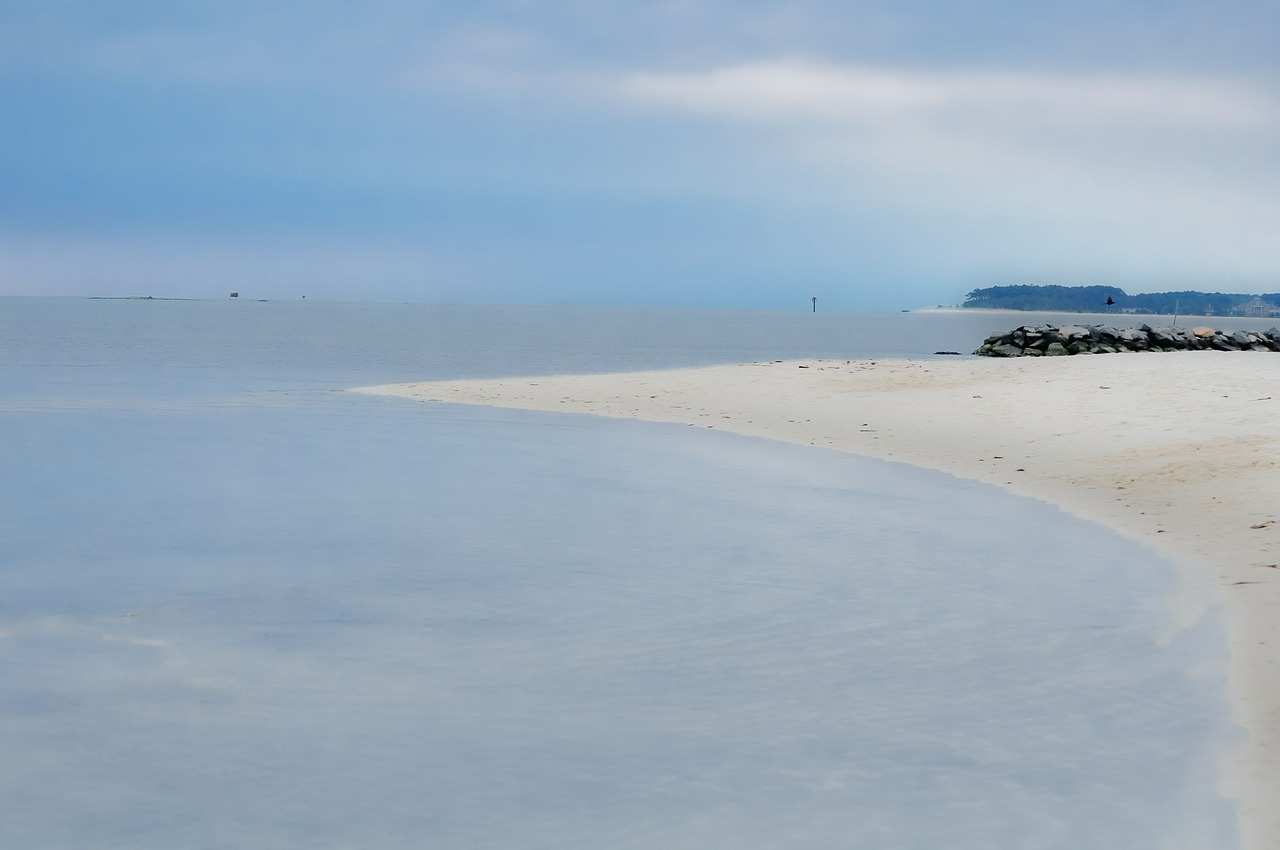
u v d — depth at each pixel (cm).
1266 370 3247
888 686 820
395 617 1041
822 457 2197
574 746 714
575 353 7838
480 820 611
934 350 8762
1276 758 666
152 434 2689
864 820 602
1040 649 902
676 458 2195
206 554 1348
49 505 1711
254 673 873
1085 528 1429
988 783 646
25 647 952
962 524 1475
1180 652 883
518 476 1969
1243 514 1458
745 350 8594
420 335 11562
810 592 1108
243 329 12781
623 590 1129
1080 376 3288
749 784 652
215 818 616
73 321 15738
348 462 2170
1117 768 662
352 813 619
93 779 666
